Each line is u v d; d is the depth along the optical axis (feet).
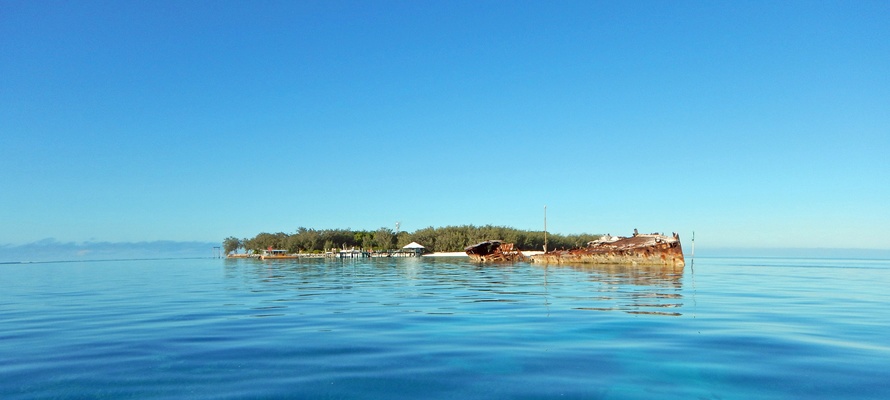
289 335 37.06
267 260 345.72
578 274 118.42
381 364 28.30
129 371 27.17
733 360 28.78
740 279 101.76
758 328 38.83
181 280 114.62
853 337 35.24
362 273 136.15
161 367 27.94
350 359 29.50
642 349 31.55
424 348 32.24
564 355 30.12
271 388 24.13
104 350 32.35
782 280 100.37
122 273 163.73
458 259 278.05
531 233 346.13
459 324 41.57
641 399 22.36
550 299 60.59
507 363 28.30
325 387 24.26
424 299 62.28
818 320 42.96
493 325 40.86
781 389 23.65
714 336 35.60
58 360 29.68
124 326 42.04
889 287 82.02
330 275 127.75
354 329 39.58
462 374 26.25
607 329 38.52
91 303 61.52
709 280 97.30
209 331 39.06
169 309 54.13
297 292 75.15
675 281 93.25
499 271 137.28
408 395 23.06
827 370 26.71
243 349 32.32
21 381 25.43
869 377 25.43
